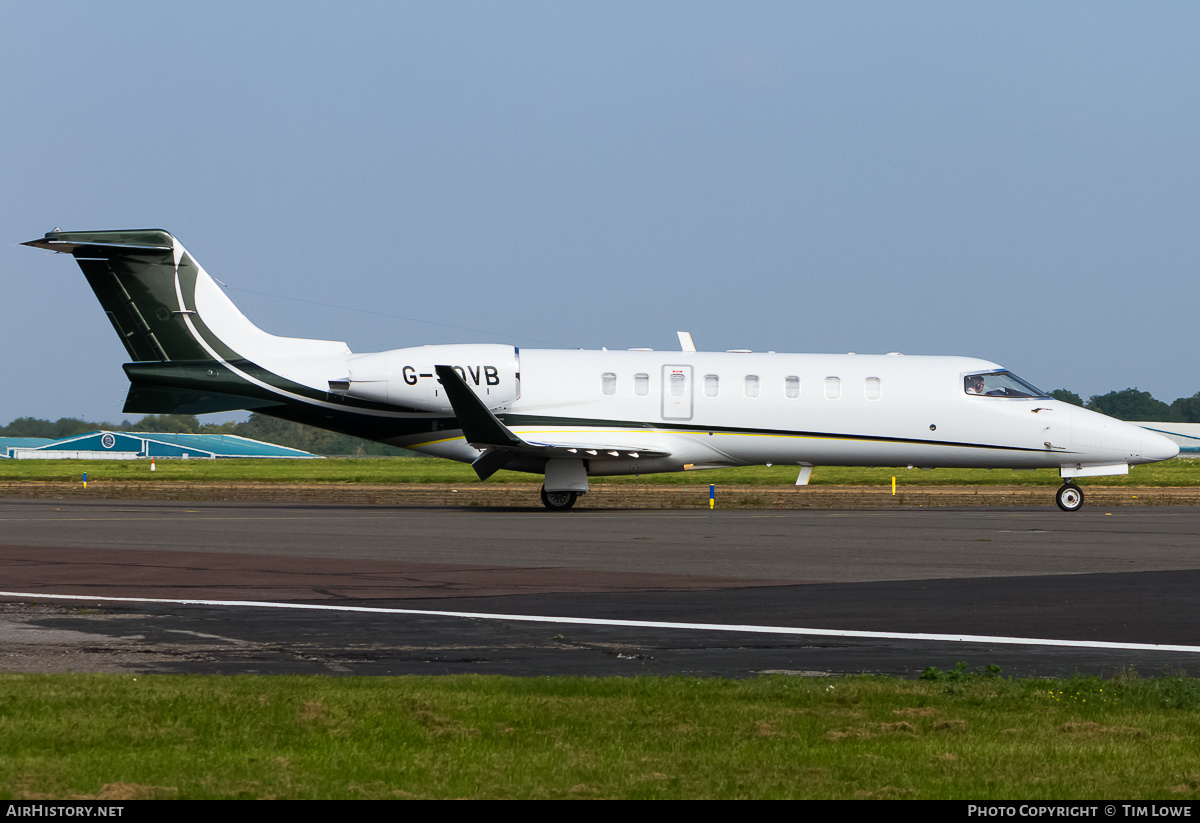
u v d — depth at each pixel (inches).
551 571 2541.8
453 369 4148.6
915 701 1232.8
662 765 964.6
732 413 4598.9
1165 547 3090.6
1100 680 1355.8
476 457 4749.0
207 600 2091.5
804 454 4667.8
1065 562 2746.1
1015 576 2485.2
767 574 2504.9
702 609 2010.3
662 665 1525.6
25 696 1189.1
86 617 1887.3
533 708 1160.2
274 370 4643.2
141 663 1501.0
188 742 1019.9
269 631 1768.0
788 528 3659.0
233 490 6171.3
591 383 4621.1
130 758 964.0
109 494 5900.6
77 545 3063.5
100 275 4618.6
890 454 4662.9
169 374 4626.0
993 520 4062.5
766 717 1143.0
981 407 4601.4
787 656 1593.3
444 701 1181.7
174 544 3093.0
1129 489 6535.4
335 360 4685.0
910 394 4613.7
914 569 2598.4
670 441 4618.6
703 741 1046.4
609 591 2233.0
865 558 2812.5
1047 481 7549.2
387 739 1037.8
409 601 2094.0
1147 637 1755.7
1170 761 997.2
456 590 2239.2
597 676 1438.2
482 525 3740.2
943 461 4704.7
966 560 2780.5
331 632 1764.3
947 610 2006.6
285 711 1128.8
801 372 4638.3
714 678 1348.4
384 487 6609.3
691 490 6250.0
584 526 3713.1
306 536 3331.7
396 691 1236.5
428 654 1592.0
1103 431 4589.1
